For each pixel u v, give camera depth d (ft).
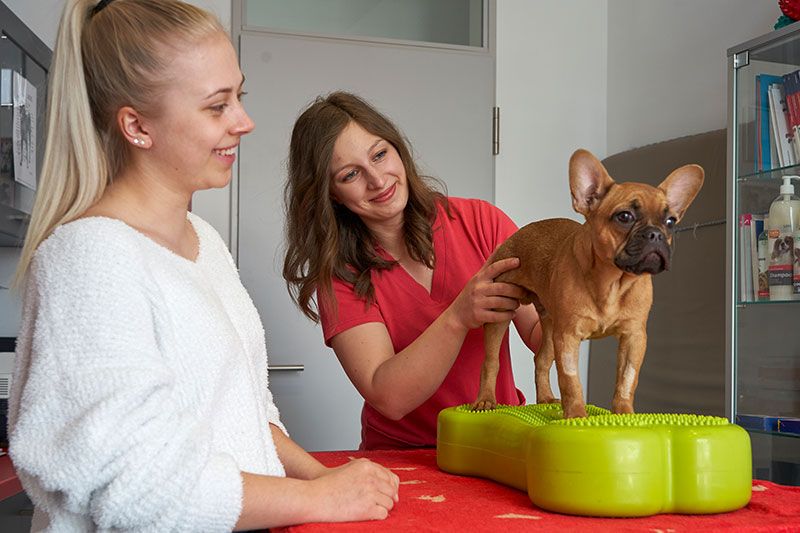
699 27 10.17
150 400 2.92
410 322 6.01
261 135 10.46
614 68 11.78
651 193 3.95
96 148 3.30
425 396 5.26
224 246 4.12
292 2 10.76
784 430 7.64
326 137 5.56
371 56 10.93
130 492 2.86
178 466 2.94
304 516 3.29
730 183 8.32
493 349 4.98
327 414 10.47
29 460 2.87
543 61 11.68
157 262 3.22
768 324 7.90
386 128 5.70
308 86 10.66
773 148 7.88
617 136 11.68
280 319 10.39
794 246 7.63
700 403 9.43
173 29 3.26
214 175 3.48
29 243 3.24
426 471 4.83
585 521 3.44
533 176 11.55
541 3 11.70
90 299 2.95
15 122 7.37
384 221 5.93
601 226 3.94
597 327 4.14
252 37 10.48
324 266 5.71
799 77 7.57
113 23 3.27
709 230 9.46
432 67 11.16
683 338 9.75
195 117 3.31
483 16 11.44
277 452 4.08
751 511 3.68
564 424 3.69
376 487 3.55
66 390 2.88
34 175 8.04
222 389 3.35
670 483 3.55
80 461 2.81
